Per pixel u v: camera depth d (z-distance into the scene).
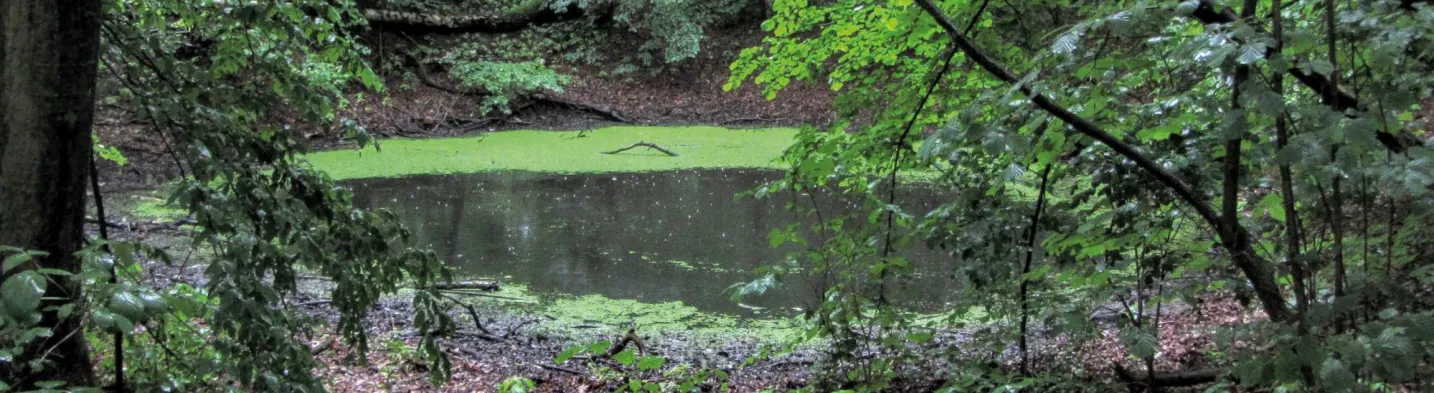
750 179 14.08
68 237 2.80
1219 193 3.39
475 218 10.97
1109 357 4.89
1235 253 2.45
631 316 7.24
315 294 7.30
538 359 6.05
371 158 15.51
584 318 7.17
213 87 3.56
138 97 3.38
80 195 2.85
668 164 15.60
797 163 4.04
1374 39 2.06
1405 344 1.93
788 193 12.49
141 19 3.58
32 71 2.66
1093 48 2.71
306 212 3.50
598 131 19.94
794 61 4.27
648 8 22.39
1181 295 3.20
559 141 18.44
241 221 3.29
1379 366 1.95
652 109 21.92
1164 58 2.62
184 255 8.10
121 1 3.48
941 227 4.28
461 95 20.72
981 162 4.34
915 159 4.12
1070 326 3.73
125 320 1.87
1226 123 1.91
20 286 1.74
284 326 3.17
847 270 3.96
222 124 3.41
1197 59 2.08
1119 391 4.01
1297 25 2.64
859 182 4.23
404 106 19.61
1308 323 2.20
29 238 2.70
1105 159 3.51
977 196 4.20
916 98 3.87
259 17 3.39
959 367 4.32
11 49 2.67
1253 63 1.94
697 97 22.55
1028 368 4.57
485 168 14.93
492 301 7.61
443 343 6.24
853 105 4.16
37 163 2.69
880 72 4.15
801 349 6.30
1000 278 4.11
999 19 3.60
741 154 16.80
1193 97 3.08
